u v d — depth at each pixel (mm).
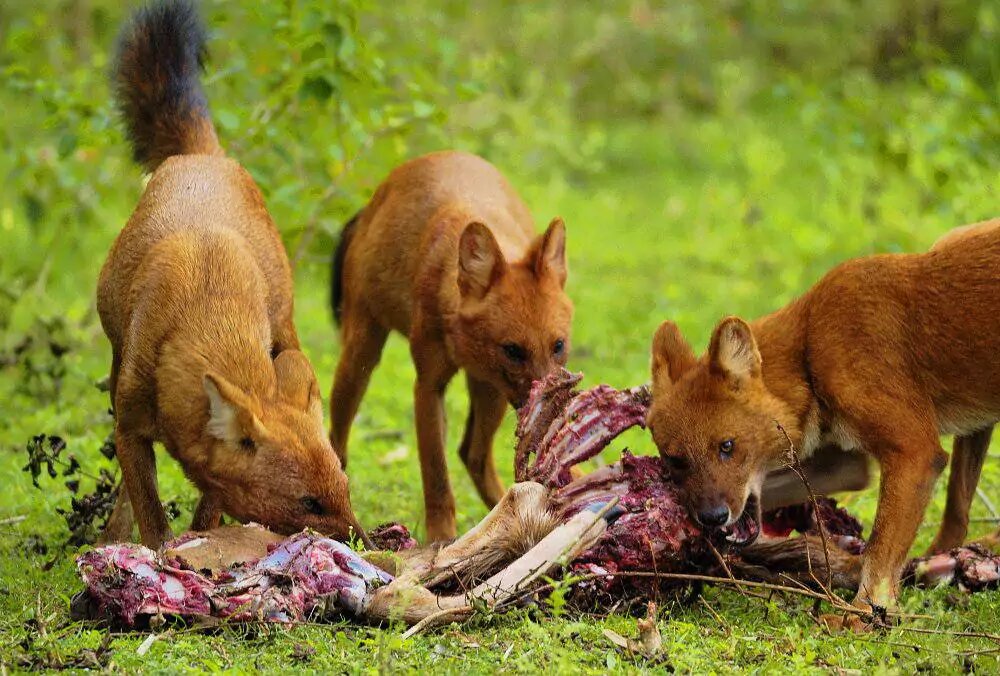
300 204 15438
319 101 14609
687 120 34281
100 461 12797
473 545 9000
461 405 15969
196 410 9695
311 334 18734
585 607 8875
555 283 11977
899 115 20078
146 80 12391
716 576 9547
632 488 9336
